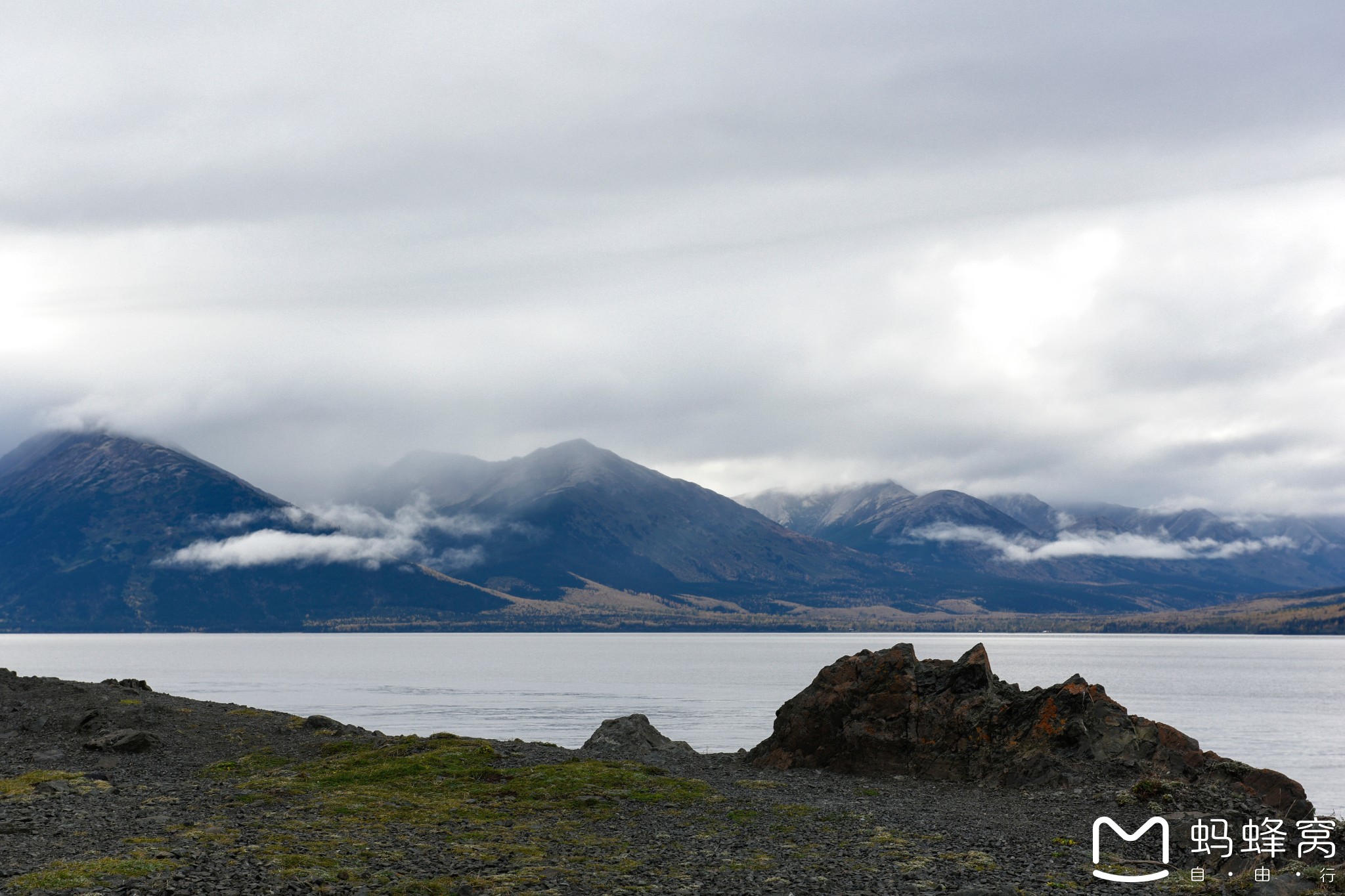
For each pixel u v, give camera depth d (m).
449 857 27.30
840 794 40.53
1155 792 37.78
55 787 38.31
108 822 31.47
